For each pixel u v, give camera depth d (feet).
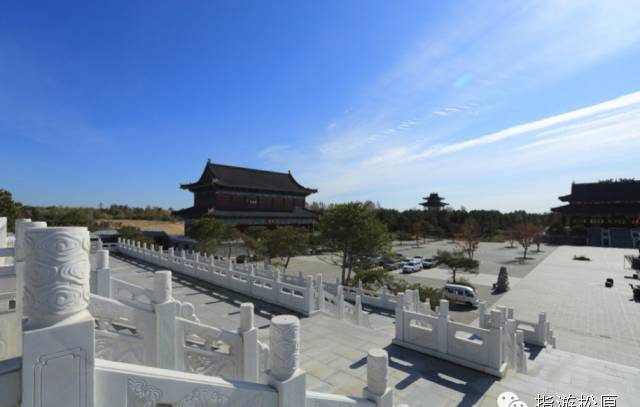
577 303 78.43
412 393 20.38
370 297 55.26
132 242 77.56
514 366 26.30
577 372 28.63
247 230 147.43
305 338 28.71
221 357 13.84
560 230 260.42
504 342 23.89
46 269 5.89
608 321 64.03
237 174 182.80
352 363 23.76
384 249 88.48
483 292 91.09
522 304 77.61
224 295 41.68
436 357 25.43
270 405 8.75
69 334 5.97
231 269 46.98
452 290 76.18
